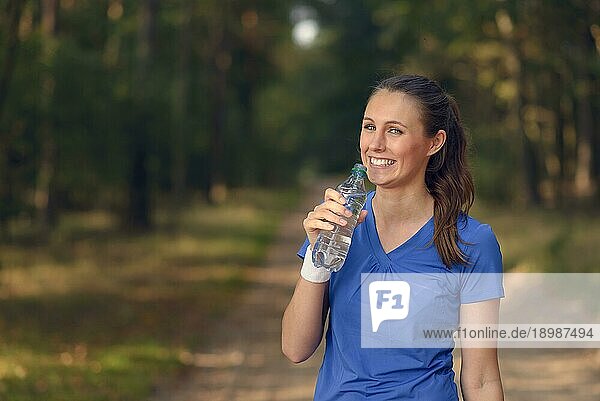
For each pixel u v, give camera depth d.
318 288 3.63
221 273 22.97
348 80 57.31
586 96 27.42
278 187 76.56
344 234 3.51
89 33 27.80
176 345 13.03
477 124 39.34
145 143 29.56
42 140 18.78
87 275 20.69
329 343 3.72
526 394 10.09
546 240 20.62
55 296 17.48
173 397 10.09
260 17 51.50
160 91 29.23
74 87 20.55
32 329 13.62
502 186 37.69
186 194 49.97
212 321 15.66
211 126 51.69
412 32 32.53
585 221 25.09
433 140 3.64
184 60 41.56
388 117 3.59
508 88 33.38
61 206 34.66
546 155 40.19
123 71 25.69
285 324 3.74
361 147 3.67
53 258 22.75
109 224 32.72
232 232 34.53
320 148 95.06
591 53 23.16
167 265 23.91
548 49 25.50
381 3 33.75
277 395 10.22
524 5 22.47
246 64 55.38
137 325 14.72
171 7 39.97
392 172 3.59
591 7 21.67
